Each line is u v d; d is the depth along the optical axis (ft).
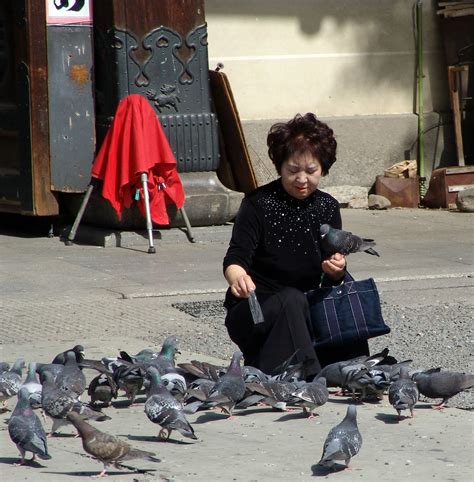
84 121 56.90
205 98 58.13
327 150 28.43
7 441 25.07
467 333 37.76
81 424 21.31
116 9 55.62
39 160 56.39
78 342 36.17
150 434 25.46
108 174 54.39
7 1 56.95
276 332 28.58
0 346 35.42
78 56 56.59
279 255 28.99
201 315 41.04
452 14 73.46
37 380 26.76
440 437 25.36
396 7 72.95
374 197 70.44
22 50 55.98
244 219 28.96
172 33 56.90
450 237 59.41
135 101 54.70
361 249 28.94
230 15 68.28
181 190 56.03
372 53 72.54
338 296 29.37
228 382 25.48
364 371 27.66
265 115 69.77
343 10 71.41
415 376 28.07
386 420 26.96
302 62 70.59
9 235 59.36
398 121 73.00
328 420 26.86
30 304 42.29
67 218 59.62
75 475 22.09
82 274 48.29
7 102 57.98
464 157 75.31
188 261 51.57
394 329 38.45
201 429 26.03
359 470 22.58
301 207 29.14
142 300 43.37
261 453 23.85
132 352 34.55
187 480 21.83
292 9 69.87
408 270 49.55
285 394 26.14
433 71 74.49
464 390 29.76
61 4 56.03
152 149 54.80
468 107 75.15
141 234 56.03
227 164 60.95
